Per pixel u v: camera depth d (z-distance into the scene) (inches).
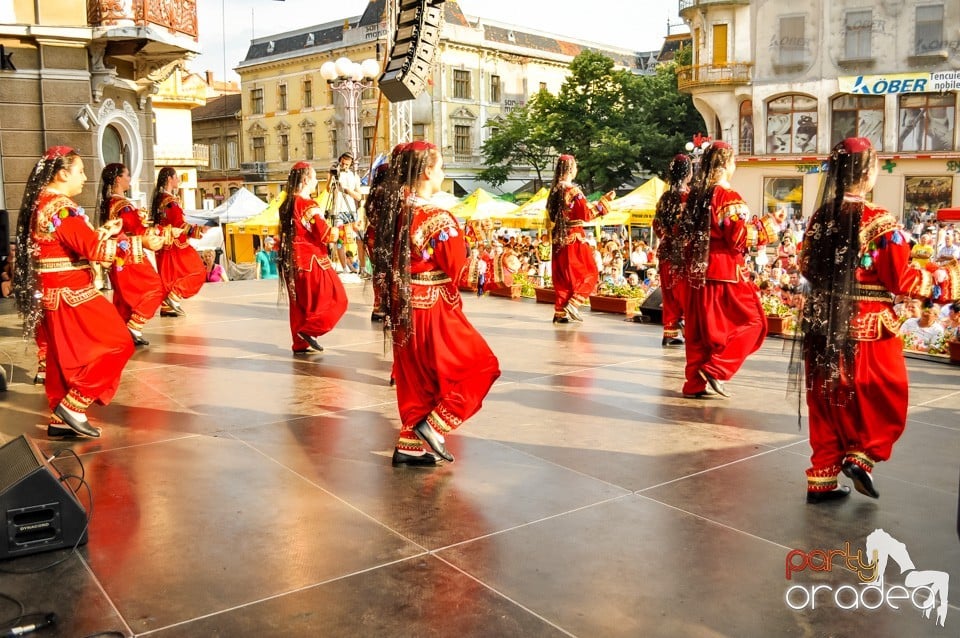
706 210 225.3
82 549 137.2
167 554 135.3
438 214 167.3
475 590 123.6
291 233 291.3
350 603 119.9
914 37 1082.1
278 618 115.8
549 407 225.1
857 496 160.9
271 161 1863.9
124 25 498.0
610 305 395.5
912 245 150.0
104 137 546.6
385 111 1612.9
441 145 1649.9
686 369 236.2
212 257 698.2
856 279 151.1
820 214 156.5
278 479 169.8
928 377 259.8
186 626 113.7
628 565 131.8
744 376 261.6
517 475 172.1
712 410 222.1
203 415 217.3
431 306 170.9
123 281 309.3
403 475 172.2
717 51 1218.6
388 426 207.6
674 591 123.5
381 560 133.3
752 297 232.4
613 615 116.6
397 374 177.0
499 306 418.6
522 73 1795.0
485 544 139.3
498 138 1524.4
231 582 126.0
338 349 308.2
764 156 1192.8
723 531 144.6
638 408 224.2
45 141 493.0
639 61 2059.5
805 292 159.6
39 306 191.0
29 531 134.7
